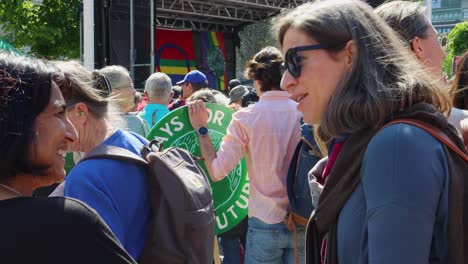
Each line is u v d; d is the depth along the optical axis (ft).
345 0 4.21
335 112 3.91
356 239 3.72
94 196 4.77
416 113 3.68
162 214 5.00
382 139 3.58
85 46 31.73
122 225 4.85
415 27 5.33
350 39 4.01
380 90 3.77
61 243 3.04
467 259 3.64
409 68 3.99
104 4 32.14
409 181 3.38
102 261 3.11
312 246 4.42
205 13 48.34
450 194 3.53
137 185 5.03
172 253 4.98
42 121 3.44
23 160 3.36
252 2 45.73
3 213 3.09
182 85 18.78
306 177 7.96
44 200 3.20
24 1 42.83
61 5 44.37
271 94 8.67
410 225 3.32
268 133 8.49
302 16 4.13
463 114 7.13
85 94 5.30
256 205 8.68
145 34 33.12
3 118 3.21
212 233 5.53
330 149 4.58
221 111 9.60
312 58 4.09
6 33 43.93
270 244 8.54
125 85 9.62
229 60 54.13
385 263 3.32
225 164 8.60
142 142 5.81
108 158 5.05
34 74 3.41
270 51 8.89
